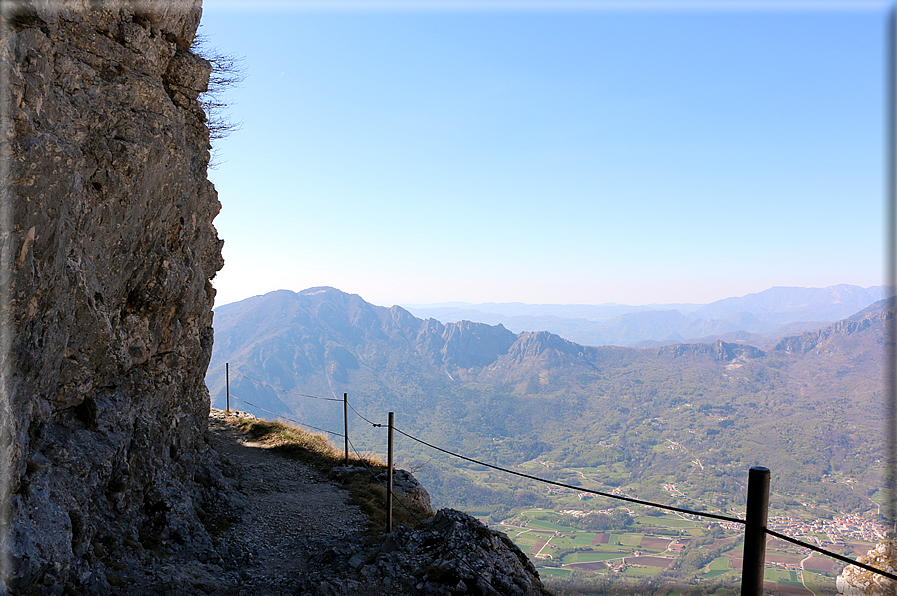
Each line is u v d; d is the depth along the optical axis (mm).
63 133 7449
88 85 8711
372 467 20266
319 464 20109
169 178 10828
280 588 8664
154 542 9672
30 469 6871
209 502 13070
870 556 7996
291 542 12109
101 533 8227
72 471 7785
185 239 12648
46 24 7652
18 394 6621
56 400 8234
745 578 4234
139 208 9820
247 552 10984
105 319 8820
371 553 9914
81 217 8094
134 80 9766
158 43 11336
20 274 6094
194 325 13781
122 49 9758
